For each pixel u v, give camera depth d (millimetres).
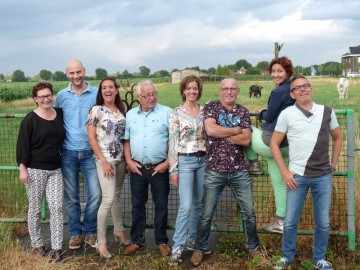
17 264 4945
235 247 5262
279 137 4488
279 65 4727
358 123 7422
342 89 30219
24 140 4941
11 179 6496
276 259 4711
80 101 5320
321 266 4613
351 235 5008
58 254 5113
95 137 5023
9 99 38969
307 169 4434
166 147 5039
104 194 5066
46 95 4926
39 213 5164
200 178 4980
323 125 4391
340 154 5066
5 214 6215
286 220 4594
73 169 5367
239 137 4699
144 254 5207
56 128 5051
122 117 5137
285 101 4621
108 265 4996
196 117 4910
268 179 5500
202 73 96000
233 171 4734
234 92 4715
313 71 80250
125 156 5148
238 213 5324
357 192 5555
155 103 5012
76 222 5453
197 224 5168
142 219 5211
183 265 4941
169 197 6555
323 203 4504
